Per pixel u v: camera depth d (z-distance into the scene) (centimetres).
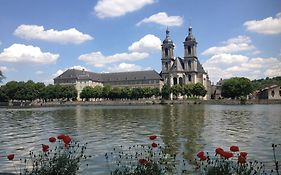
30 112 12269
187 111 10431
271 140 3788
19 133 4966
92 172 2372
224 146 3422
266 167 2419
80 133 4775
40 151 3275
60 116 9212
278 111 9738
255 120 6569
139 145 3556
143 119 7281
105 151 3197
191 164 2466
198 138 4028
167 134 4453
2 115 10256
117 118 7819
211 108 12525
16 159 2878
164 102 19688
